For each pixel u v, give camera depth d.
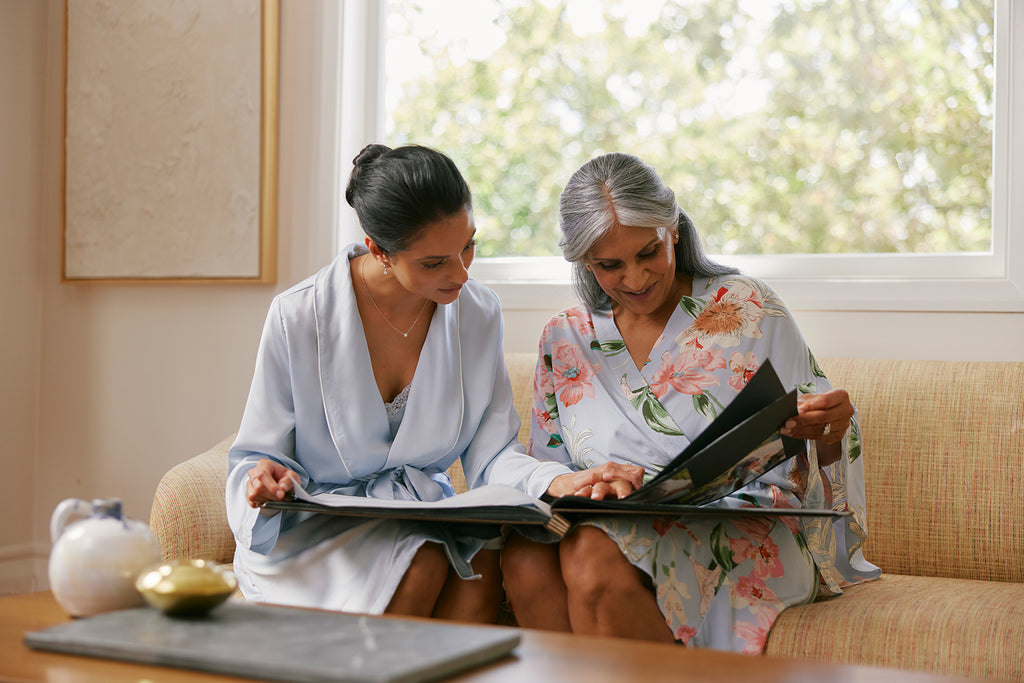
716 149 2.37
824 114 2.27
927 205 2.19
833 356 2.14
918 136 2.20
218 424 2.69
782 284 2.21
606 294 1.79
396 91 2.68
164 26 2.72
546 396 1.79
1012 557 1.74
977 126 2.15
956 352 2.05
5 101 2.84
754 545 1.52
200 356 2.72
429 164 1.56
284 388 1.70
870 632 1.38
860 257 2.22
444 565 1.50
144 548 1.14
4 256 2.85
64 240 2.86
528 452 1.81
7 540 2.87
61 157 2.87
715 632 1.47
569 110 2.51
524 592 1.47
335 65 2.57
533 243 2.54
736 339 1.66
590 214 1.60
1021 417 1.79
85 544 1.11
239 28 2.63
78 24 2.85
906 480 1.84
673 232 1.68
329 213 2.57
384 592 1.43
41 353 2.94
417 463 1.73
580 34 2.50
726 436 1.28
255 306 2.65
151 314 2.78
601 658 0.99
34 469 2.94
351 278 1.74
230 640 0.98
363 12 2.66
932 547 1.80
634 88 2.45
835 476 1.59
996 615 1.38
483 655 0.96
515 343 2.41
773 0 2.31
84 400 2.87
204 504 1.80
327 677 0.87
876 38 2.23
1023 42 2.05
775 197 2.31
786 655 1.40
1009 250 2.04
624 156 1.66
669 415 1.65
